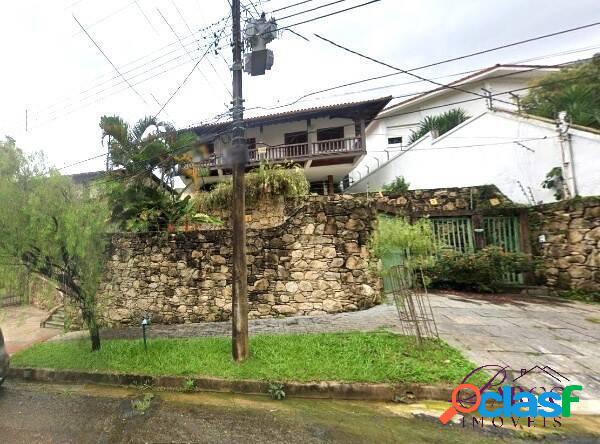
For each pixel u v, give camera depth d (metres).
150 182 9.37
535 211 8.24
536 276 7.90
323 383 3.61
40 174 4.74
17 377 4.91
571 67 10.52
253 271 6.86
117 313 7.48
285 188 10.68
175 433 3.00
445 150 11.92
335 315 6.33
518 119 9.73
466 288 8.09
